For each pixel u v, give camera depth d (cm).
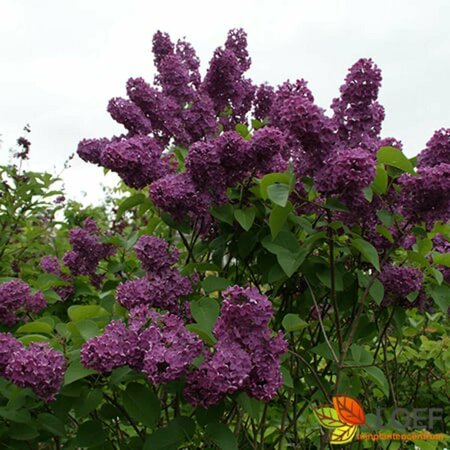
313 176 118
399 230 125
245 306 95
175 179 123
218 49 158
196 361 101
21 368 96
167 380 95
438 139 121
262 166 122
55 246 243
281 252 122
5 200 214
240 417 136
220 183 123
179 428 109
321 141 112
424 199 116
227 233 134
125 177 129
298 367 145
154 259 124
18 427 112
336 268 130
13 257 236
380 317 158
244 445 148
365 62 120
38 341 112
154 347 96
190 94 158
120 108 145
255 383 96
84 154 150
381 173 116
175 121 148
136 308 105
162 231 170
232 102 164
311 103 111
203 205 123
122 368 105
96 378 109
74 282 168
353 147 121
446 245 153
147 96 147
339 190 112
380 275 132
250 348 96
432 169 114
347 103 122
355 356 131
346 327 151
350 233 117
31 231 226
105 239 163
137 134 146
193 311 118
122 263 167
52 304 168
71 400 109
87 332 108
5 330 145
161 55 177
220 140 120
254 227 135
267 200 133
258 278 150
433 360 196
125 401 108
